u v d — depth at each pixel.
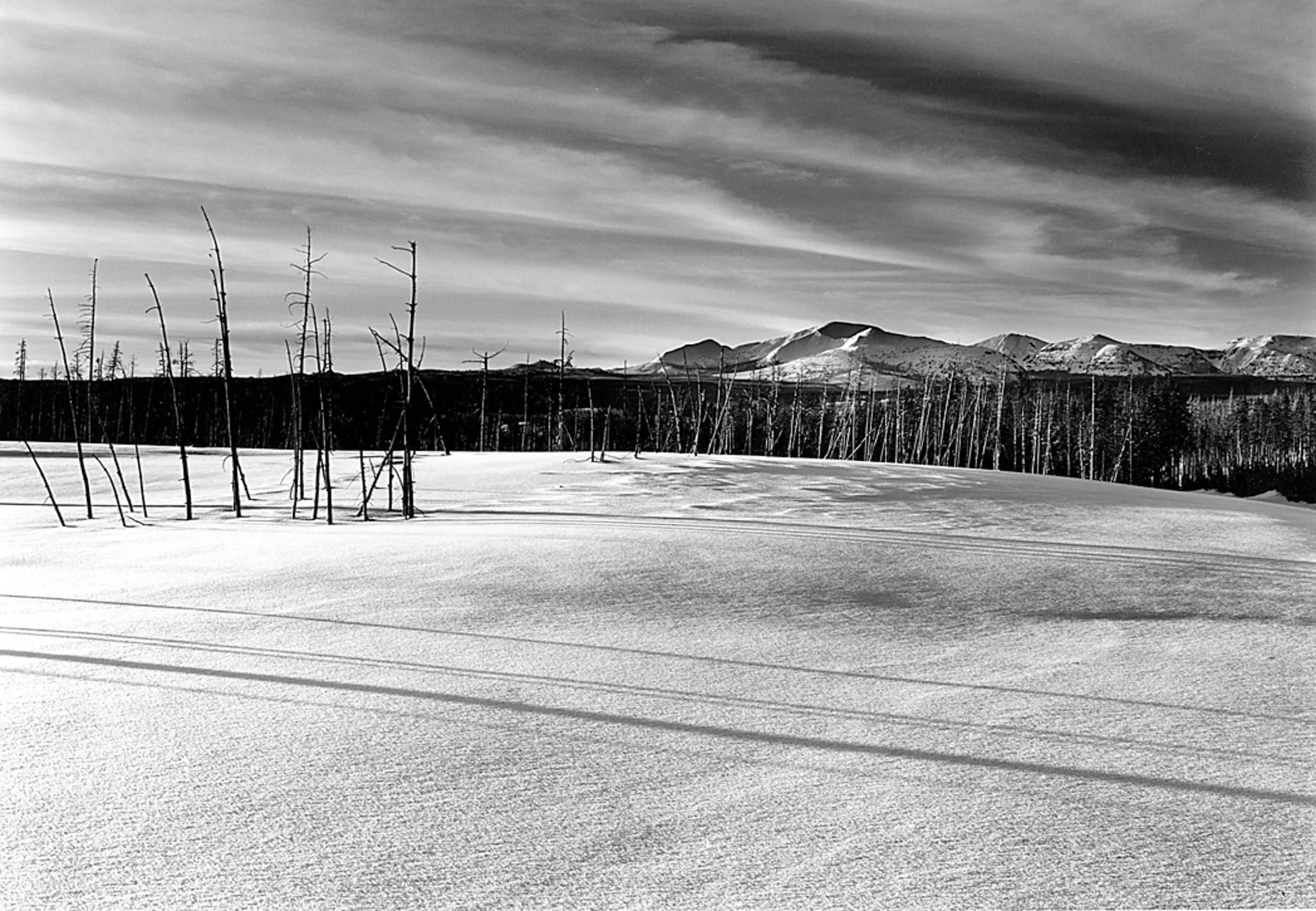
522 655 11.66
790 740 8.29
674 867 5.64
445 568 18.41
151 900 5.07
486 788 6.94
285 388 102.81
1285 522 28.91
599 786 7.03
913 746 8.18
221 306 34.06
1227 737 8.61
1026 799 6.92
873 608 15.19
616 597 15.63
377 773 7.23
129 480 47.12
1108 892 5.41
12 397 101.06
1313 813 6.73
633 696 9.76
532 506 33.47
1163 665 11.72
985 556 20.17
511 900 5.15
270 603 15.16
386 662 11.10
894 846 6.01
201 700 9.34
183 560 20.81
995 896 5.33
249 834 6.01
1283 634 13.66
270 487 43.88
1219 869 5.76
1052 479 44.38
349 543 22.62
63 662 11.00
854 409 85.31
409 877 5.42
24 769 7.23
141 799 6.60
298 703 9.25
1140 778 7.45
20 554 22.73
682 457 46.59
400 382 37.31
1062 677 11.02
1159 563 19.70
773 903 5.18
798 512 30.36
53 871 5.42
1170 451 86.00
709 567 18.30
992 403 90.81
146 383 98.75
